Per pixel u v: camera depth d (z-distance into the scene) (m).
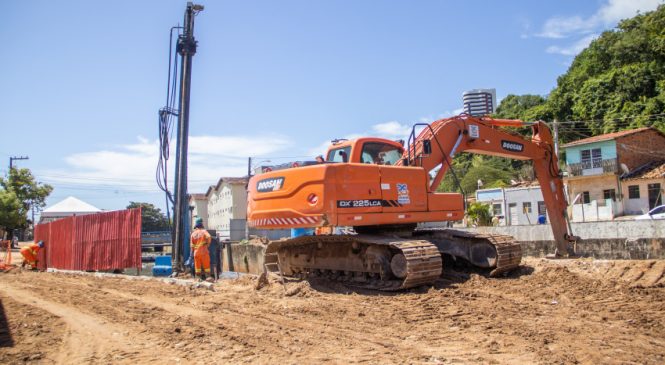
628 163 36.75
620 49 46.41
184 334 6.36
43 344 6.11
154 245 38.94
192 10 14.66
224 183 57.75
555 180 12.85
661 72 42.75
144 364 5.13
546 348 5.23
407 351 5.30
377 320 6.90
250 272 23.44
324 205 8.87
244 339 5.99
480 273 10.55
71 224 19.98
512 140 12.10
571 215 35.09
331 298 8.78
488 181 51.81
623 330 5.98
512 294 8.58
